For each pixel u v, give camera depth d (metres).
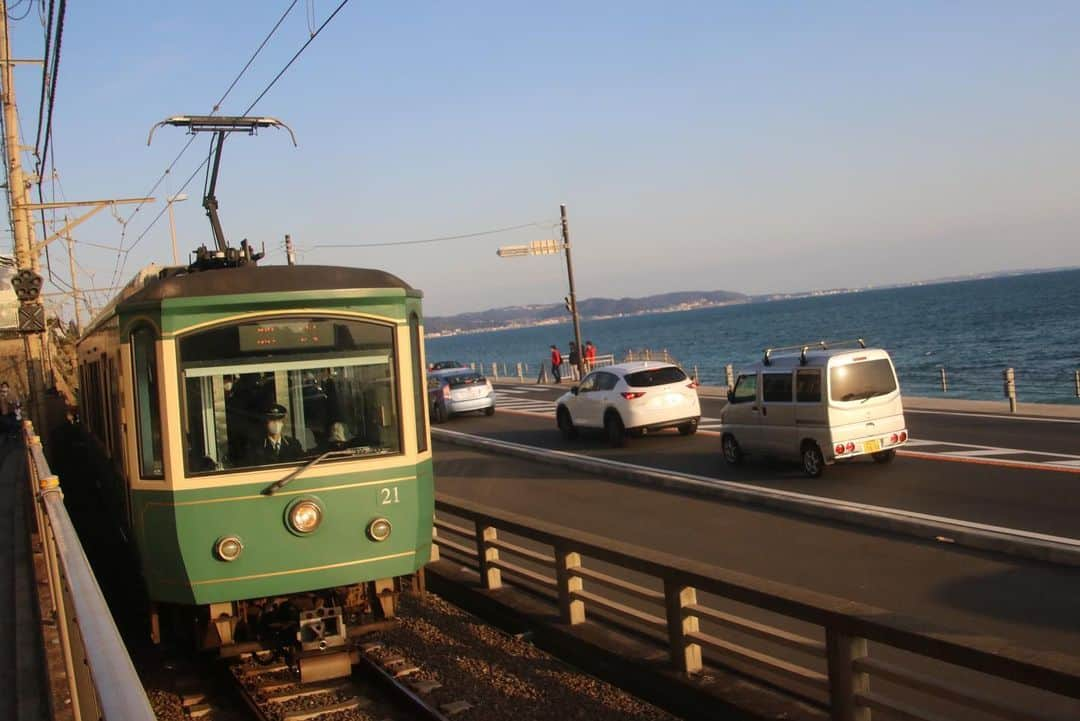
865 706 5.43
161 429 7.26
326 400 7.64
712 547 11.99
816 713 6.07
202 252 9.13
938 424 21.16
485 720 6.93
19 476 18.98
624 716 6.88
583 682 7.64
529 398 37.41
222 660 8.50
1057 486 13.42
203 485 7.21
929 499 13.24
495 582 10.09
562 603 8.62
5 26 19.56
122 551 11.00
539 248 40.19
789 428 16.25
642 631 8.23
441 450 24.42
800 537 12.14
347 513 7.55
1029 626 8.11
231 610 7.41
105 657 2.67
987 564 10.20
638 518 14.19
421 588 8.41
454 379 31.00
